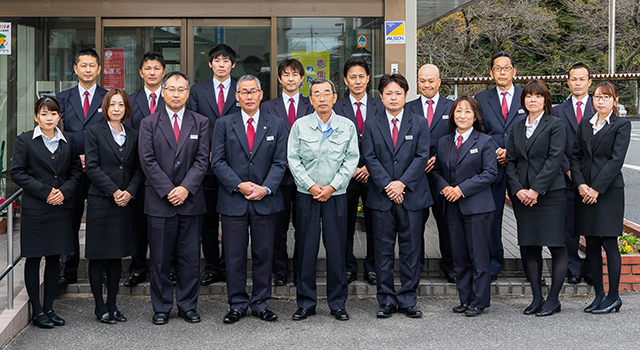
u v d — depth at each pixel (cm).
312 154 405
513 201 430
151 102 469
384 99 424
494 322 402
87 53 464
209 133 447
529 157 417
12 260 389
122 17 612
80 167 414
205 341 367
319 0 620
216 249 477
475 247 414
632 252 498
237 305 411
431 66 473
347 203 435
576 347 354
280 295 469
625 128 414
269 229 411
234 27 618
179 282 412
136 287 462
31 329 388
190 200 403
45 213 387
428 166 466
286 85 476
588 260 431
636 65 2634
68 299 454
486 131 484
